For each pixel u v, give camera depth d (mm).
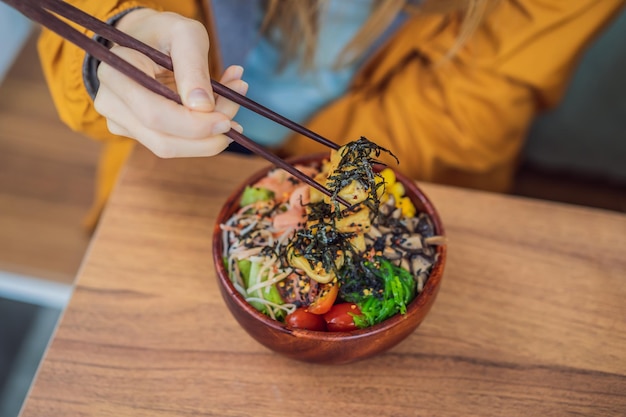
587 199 1170
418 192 576
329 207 542
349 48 828
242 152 924
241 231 559
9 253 911
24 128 1012
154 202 670
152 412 551
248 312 511
